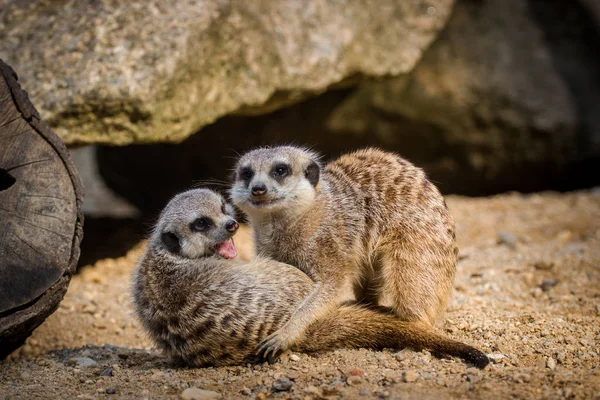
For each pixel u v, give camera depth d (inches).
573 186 739.4
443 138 694.5
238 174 362.3
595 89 717.3
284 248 348.8
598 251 525.0
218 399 278.2
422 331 318.3
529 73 703.7
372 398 268.4
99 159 734.5
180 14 480.1
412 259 343.9
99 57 455.8
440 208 355.9
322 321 328.2
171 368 327.0
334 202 350.9
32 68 454.6
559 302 424.2
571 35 737.6
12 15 482.6
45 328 422.6
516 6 728.3
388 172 362.3
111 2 479.2
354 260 348.8
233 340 314.3
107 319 438.3
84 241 596.1
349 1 574.9
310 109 674.2
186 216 343.3
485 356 299.4
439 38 693.3
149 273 334.6
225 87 506.3
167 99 464.8
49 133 330.0
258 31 521.7
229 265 329.4
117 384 304.3
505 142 695.1
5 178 323.9
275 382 285.3
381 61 585.9
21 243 315.9
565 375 282.7
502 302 422.6
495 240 581.3
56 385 307.4
